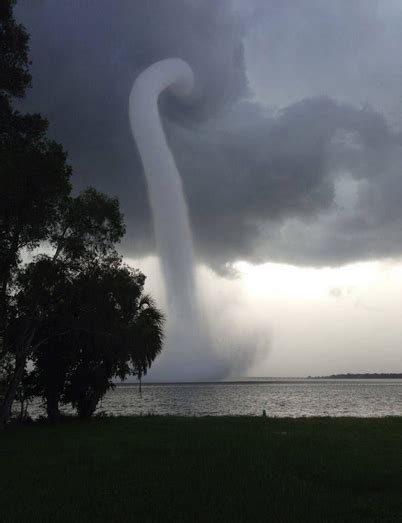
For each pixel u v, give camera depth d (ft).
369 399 340.39
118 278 100.48
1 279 90.63
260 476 39.60
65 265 94.63
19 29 79.46
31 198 81.71
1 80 79.30
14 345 96.58
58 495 34.73
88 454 53.21
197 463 45.88
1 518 29.14
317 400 326.24
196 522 28.09
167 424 90.79
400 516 29.09
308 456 48.62
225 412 195.21
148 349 113.39
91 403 114.32
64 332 100.07
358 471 41.19
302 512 29.68
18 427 95.96
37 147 84.28
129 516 29.32
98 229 96.58
